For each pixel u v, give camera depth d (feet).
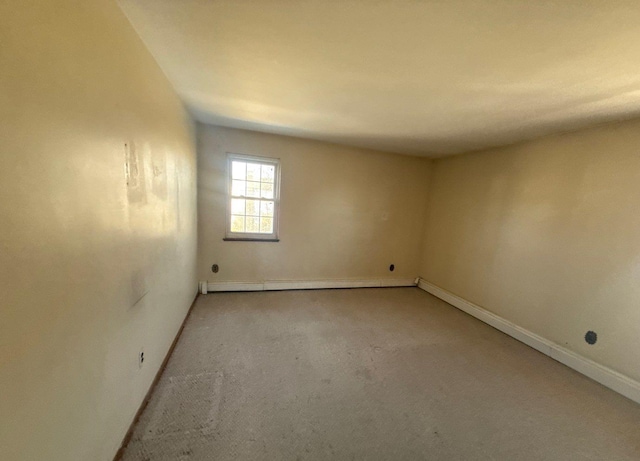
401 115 7.70
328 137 11.21
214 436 4.69
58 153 2.62
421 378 6.79
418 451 4.71
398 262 14.47
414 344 8.50
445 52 4.44
